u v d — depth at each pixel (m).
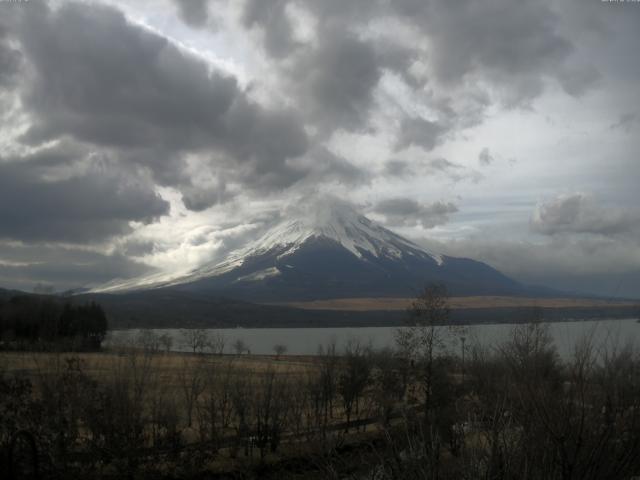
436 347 40.19
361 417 49.47
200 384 53.03
